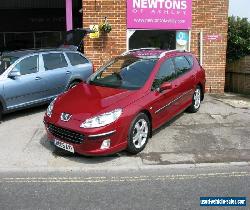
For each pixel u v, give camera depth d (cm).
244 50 1334
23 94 934
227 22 1259
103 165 651
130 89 734
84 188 567
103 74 819
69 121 657
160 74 788
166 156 693
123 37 1238
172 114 826
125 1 1219
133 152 691
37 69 973
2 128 858
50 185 578
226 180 596
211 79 1288
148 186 573
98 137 634
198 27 1254
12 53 993
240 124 888
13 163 661
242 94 1295
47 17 2191
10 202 524
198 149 729
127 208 505
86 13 1227
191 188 566
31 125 877
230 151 720
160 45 1254
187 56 936
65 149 670
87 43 1239
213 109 1024
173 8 1234
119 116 653
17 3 2180
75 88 782
